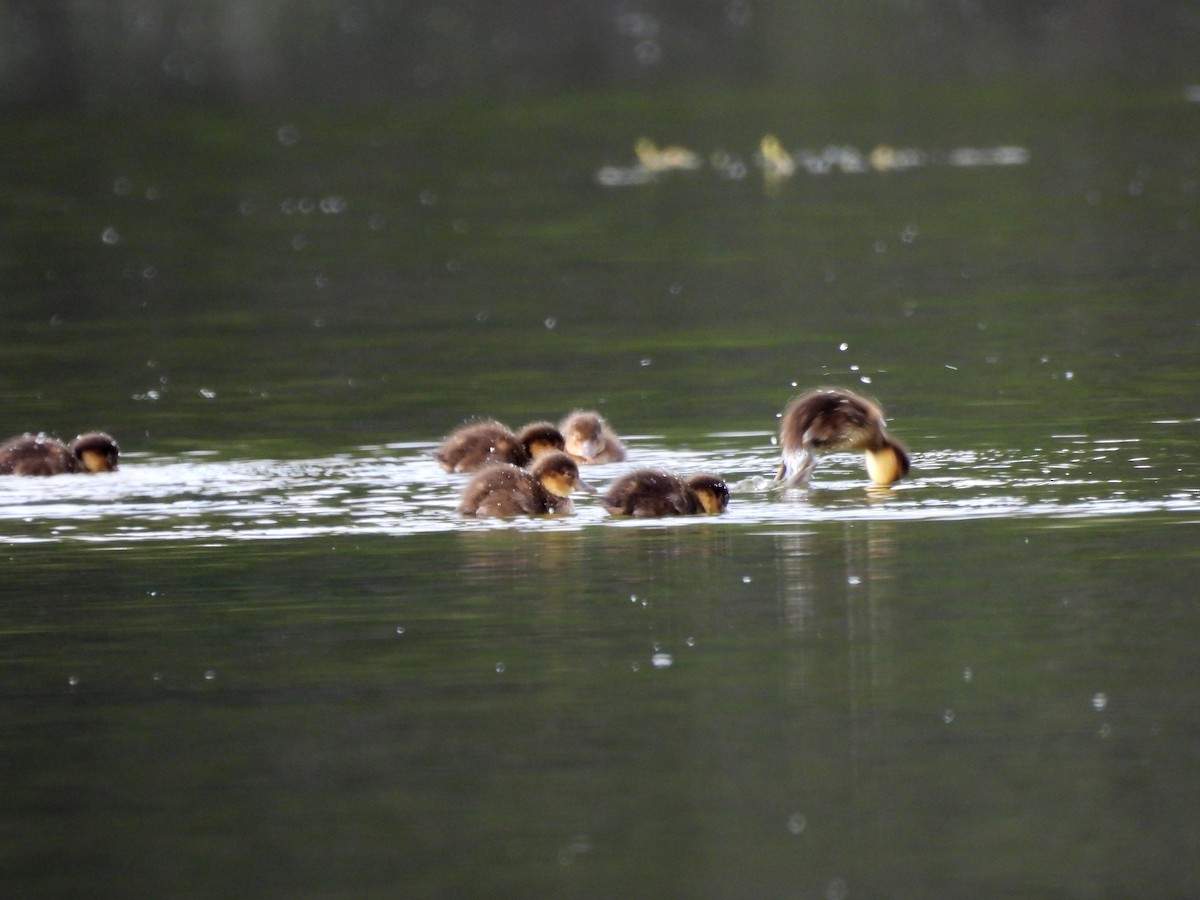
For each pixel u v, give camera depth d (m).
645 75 109.25
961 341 37.66
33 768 15.94
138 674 18.33
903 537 22.52
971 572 20.77
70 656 18.97
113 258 55.41
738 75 107.69
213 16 140.38
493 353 38.84
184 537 23.83
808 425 25.44
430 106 97.56
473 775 15.47
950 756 15.55
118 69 113.62
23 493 26.56
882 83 101.56
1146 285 43.97
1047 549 21.61
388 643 19.02
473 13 142.12
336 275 51.69
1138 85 94.50
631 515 24.38
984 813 14.48
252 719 16.94
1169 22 124.00
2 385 36.25
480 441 27.72
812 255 52.56
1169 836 14.00
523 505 24.66
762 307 43.88
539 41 127.88
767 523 23.64
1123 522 22.72
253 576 21.81
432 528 24.05
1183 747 15.55
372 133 88.06
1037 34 121.75
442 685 17.67
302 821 14.70
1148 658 17.67
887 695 16.97
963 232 55.62
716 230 58.75
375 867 13.85
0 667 18.66
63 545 23.53
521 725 16.55
